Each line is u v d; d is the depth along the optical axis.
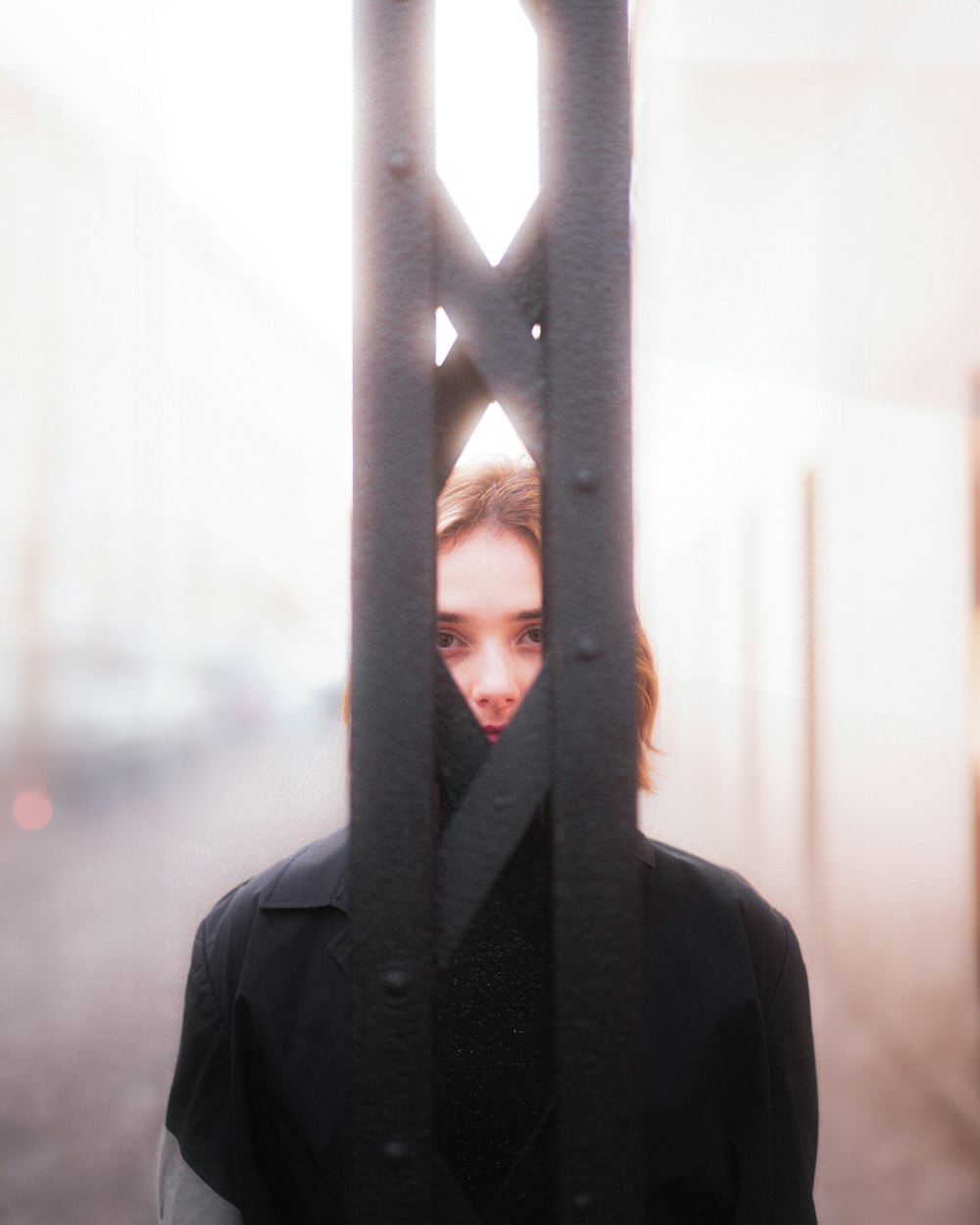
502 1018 0.94
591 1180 0.70
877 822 4.35
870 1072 3.93
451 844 0.70
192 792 9.27
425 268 0.71
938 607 4.04
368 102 0.72
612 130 0.72
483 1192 0.93
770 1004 1.05
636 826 0.71
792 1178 1.02
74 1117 3.55
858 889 4.47
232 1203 1.00
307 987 0.99
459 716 0.72
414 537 0.70
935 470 4.00
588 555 0.71
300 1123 0.97
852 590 4.55
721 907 1.04
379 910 0.69
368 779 0.70
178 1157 1.08
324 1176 0.97
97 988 4.80
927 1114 3.58
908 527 4.16
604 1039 0.70
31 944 5.46
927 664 4.15
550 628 0.71
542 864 0.74
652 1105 0.97
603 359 0.71
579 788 0.70
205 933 1.07
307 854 1.07
